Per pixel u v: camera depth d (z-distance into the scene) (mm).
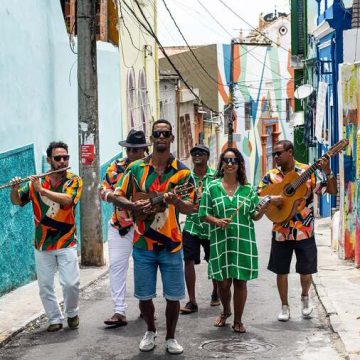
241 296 7992
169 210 7164
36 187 7785
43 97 12578
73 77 14719
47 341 7820
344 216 12938
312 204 8500
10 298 9969
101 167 16797
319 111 23438
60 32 13734
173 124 30016
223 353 7262
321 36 24109
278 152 8430
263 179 8578
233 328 8117
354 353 7004
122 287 8469
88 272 12102
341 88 12812
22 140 11383
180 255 7238
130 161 8352
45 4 12797
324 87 22578
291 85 48812
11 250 10555
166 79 29031
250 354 7211
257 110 46625
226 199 7938
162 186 7145
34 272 11594
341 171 13070
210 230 8086
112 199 7195
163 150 7121
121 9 19562
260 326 8336
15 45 11117
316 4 26344
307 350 7328
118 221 8453
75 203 8008
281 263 8508
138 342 7715
